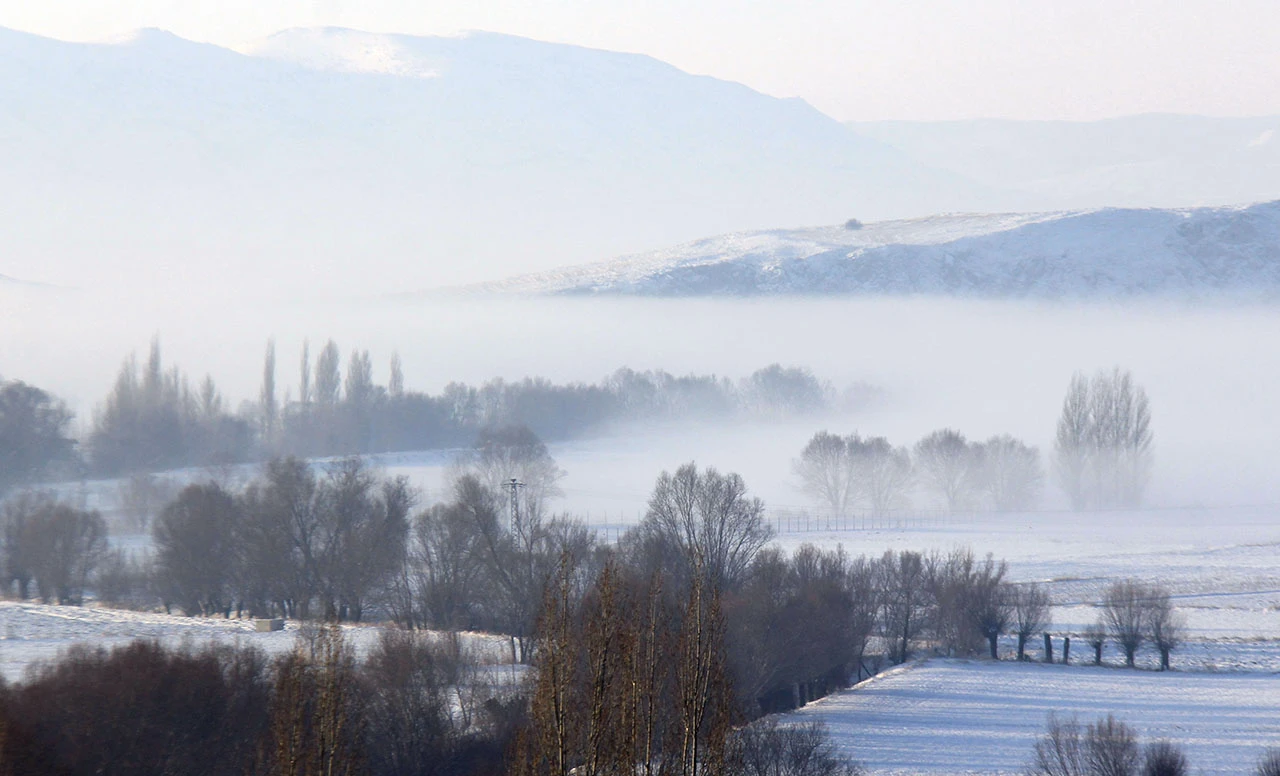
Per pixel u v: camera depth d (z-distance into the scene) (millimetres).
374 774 172500
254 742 161250
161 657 174750
